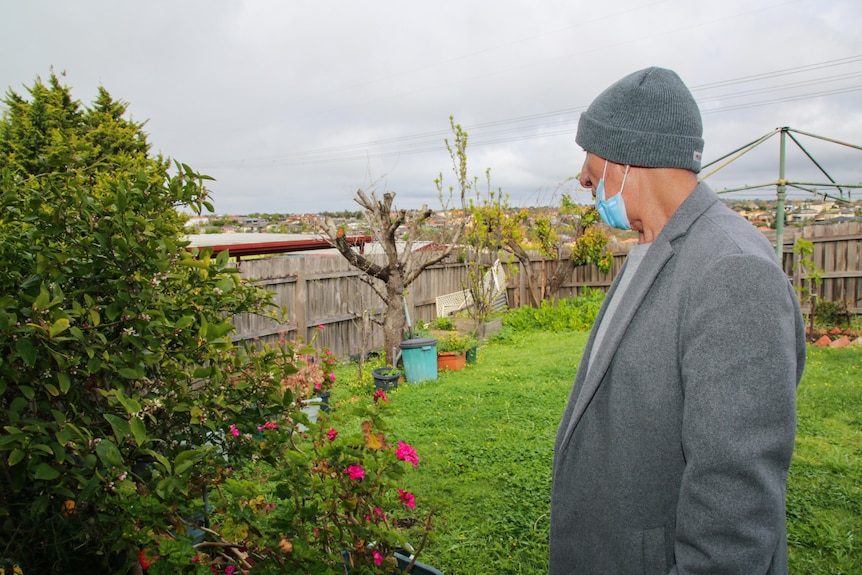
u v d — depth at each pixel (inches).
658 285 47.8
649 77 50.8
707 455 38.9
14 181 78.6
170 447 84.8
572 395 58.6
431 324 456.1
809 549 122.9
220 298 96.4
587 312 496.1
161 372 81.9
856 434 188.1
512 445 188.7
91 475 67.6
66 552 75.2
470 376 310.5
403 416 233.0
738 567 38.0
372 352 394.0
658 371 45.1
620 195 52.6
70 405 70.2
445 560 121.6
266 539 66.9
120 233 74.4
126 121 524.1
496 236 477.4
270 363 96.5
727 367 39.2
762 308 39.4
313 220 307.7
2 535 71.5
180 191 83.4
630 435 47.0
